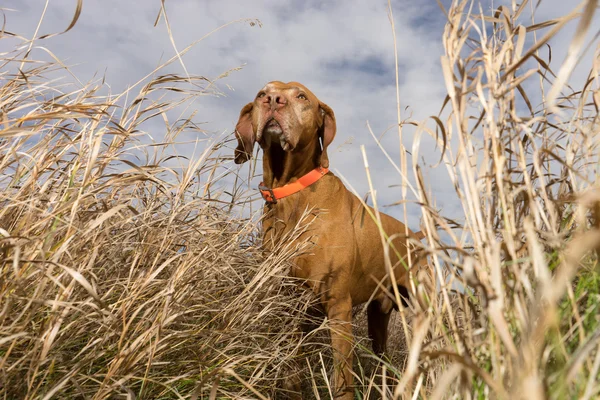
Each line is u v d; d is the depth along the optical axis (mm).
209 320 2266
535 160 1186
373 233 3207
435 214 1220
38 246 1532
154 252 2139
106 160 1793
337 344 2754
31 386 1358
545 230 1308
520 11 1383
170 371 1850
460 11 1315
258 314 2383
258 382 2291
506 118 1365
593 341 820
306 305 2754
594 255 1190
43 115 1600
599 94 1314
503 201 1159
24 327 1417
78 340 1679
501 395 826
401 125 1420
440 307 1332
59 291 1550
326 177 3006
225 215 2832
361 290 3238
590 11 692
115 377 1591
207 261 2230
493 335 1067
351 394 2619
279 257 2635
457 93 1287
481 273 1115
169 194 2119
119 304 1849
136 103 2121
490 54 1290
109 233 1966
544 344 982
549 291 769
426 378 1435
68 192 1752
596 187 1172
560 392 817
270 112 2879
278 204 3014
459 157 1209
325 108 3102
